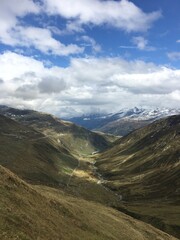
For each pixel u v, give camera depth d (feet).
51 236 163.22
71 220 212.02
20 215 161.99
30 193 204.64
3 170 203.72
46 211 194.70
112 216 295.69
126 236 250.78
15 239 135.95
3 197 172.45
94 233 215.51
